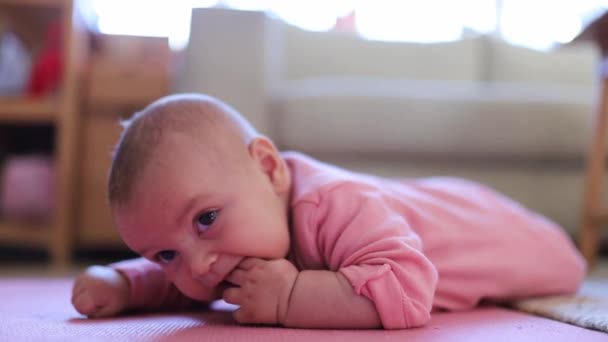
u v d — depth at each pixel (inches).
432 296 27.0
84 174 76.2
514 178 70.2
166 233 26.3
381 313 25.5
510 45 101.0
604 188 70.4
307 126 67.0
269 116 67.8
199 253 26.2
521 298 37.5
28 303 35.2
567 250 40.0
